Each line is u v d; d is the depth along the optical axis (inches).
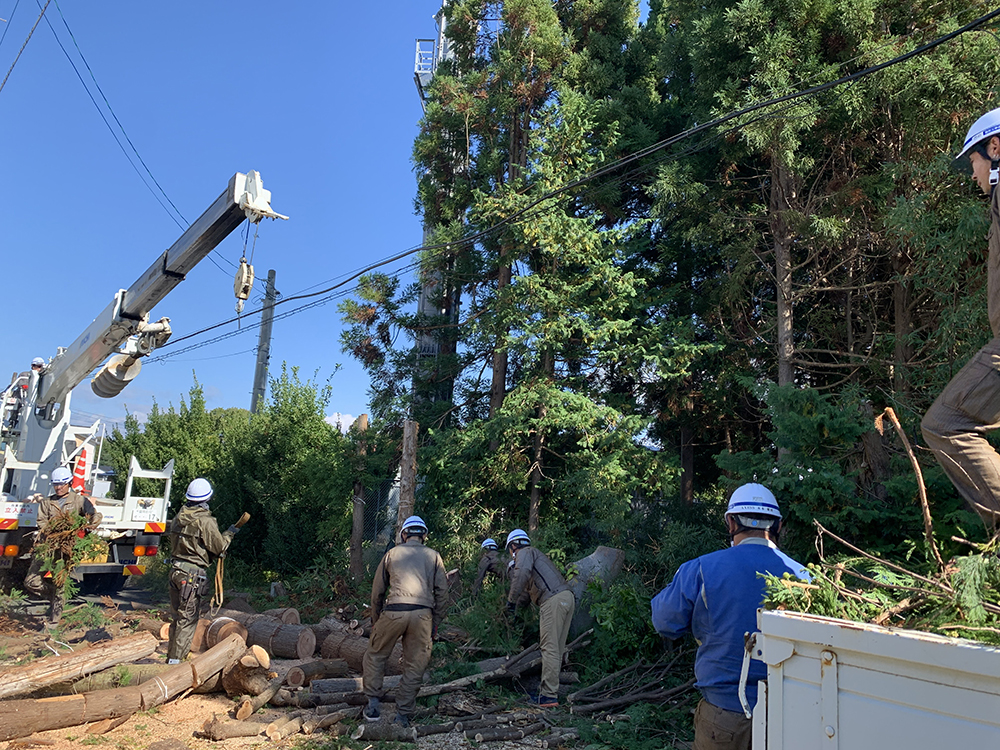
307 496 540.1
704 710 132.5
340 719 242.7
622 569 354.3
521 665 291.4
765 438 566.6
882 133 435.2
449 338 617.6
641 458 470.6
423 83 866.8
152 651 260.1
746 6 412.5
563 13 619.2
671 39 530.3
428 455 518.9
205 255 347.6
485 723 248.4
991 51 345.4
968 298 311.7
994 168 123.7
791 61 407.2
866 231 427.2
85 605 372.8
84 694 230.8
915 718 87.0
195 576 287.4
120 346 399.9
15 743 209.0
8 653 294.0
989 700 81.0
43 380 444.8
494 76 572.7
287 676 267.6
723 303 514.6
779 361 448.5
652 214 474.9
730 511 142.9
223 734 223.8
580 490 453.7
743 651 129.7
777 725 101.1
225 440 661.9
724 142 467.5
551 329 478.3
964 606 102.5
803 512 254.5
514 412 483.8
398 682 271.4
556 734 237.6
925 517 125.6
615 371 557.6
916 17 400.2
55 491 364.8
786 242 455.2
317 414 577.0
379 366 601.9
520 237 482.3
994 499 120.3
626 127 557.6
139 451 684.7
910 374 382.3
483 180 590.2
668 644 297.6
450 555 486.0
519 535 294.2
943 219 346.9
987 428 122.7
